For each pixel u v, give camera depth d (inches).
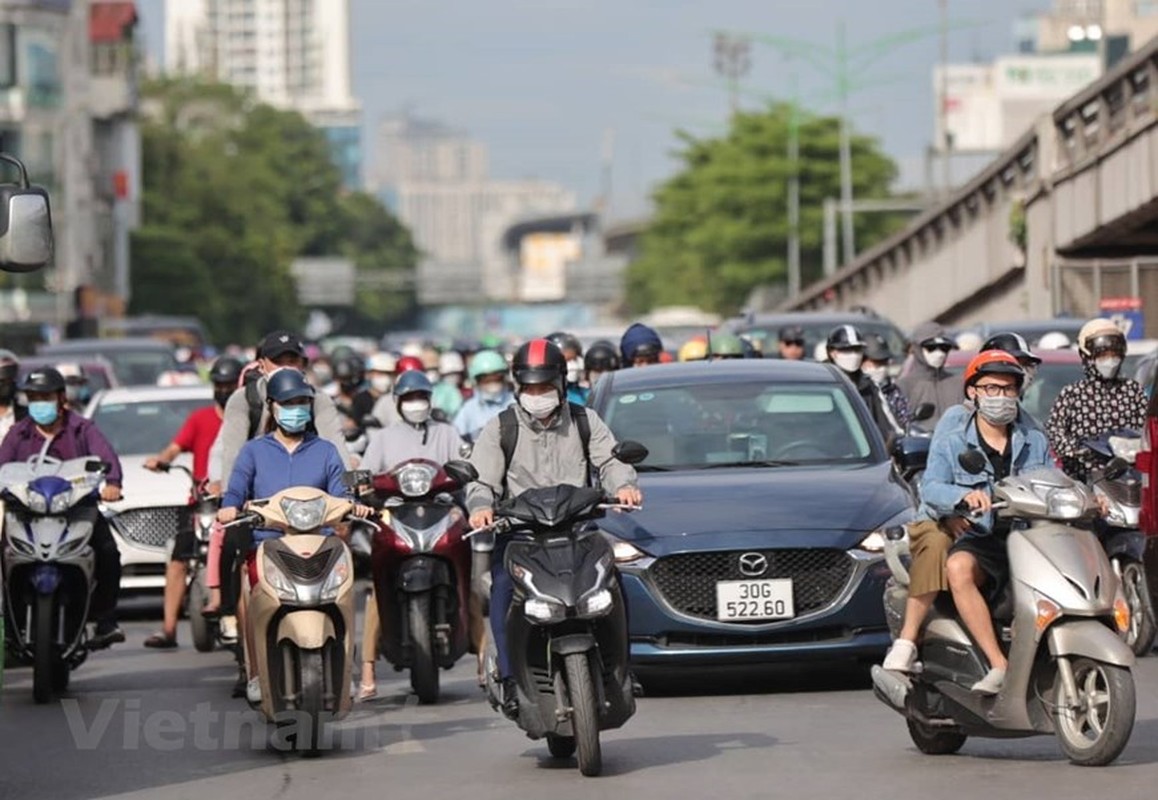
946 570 1230.9
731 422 1707.7
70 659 1689.2
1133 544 1738.4
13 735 1496.1
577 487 1250.6
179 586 2057.1
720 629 1530.5
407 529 1596.9
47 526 1660.9
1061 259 4867.1
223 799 1218.6
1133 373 2331.4
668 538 1544.0
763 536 1535.4
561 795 1191.6
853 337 2011.6
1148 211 4217.5
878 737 1370.6
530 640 1254.3
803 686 1621.6
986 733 1236.5
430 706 1600.6
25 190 1270.9
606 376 1782.7
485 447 1314.0
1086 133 4648.1
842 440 1694.1
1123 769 1206.3
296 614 1348.4
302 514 1373.0
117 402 2559.1
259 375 1562.5
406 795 1210.6
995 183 5305.1
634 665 1545.3
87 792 1251.8
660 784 1218.6
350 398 2588.6
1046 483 1192.2
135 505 2358.5
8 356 2012.8
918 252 6186.0
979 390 1234.0
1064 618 1192.2
